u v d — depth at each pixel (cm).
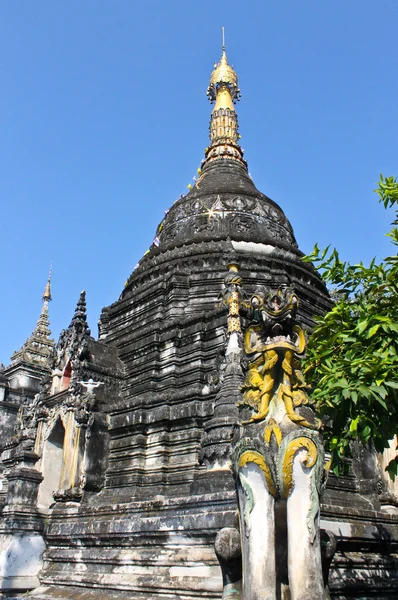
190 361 2273
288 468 875
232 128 4169
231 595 892
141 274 2988
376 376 1045
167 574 1352
